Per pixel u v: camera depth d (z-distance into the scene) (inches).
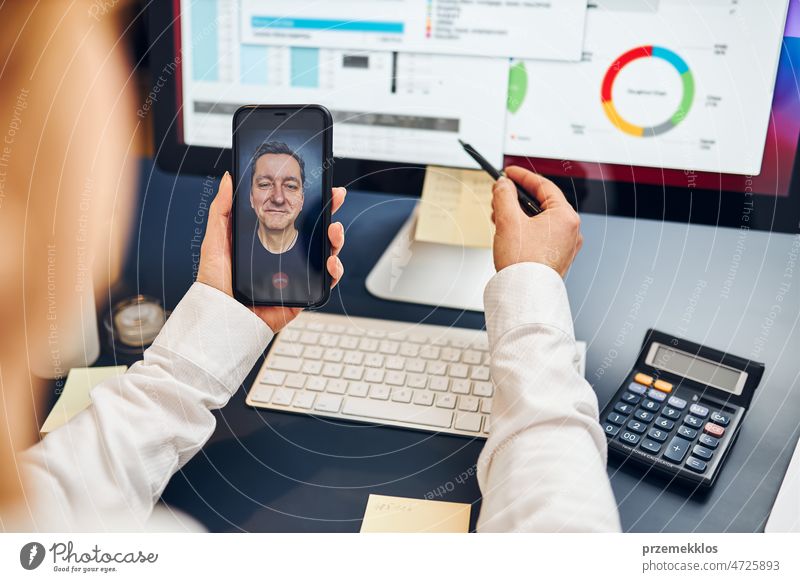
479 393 21.6
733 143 22.6
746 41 21.6
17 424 21.1
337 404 21.6
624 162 23.6
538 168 24.3
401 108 24.5
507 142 24.2
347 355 23.0
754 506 18.9
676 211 23.7
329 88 24.7
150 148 31.5
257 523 18.8
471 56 23.5
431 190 25.6
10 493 18.3
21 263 26.2
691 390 21.3
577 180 24.1
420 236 26.1
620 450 19.8
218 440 20.9
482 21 23.1
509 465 17.6
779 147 22.3
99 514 18.1
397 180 25.5
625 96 23.0
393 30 23.7
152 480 18.5
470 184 25.5
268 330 20.9
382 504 19.2
